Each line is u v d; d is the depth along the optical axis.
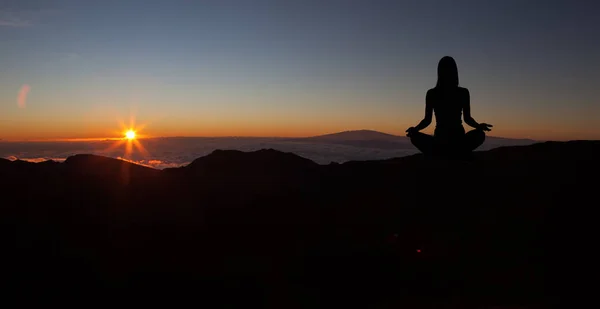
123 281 5.22
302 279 5.41
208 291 5.14
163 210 6.85
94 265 5.40
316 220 6.84
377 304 4.93
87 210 6.56
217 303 4.96
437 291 5.12
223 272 5.50
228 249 6.03
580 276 5.25
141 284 5.20
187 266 5.59
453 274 5.45
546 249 5.87
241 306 4.93
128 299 4.96
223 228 6.50
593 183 7.52
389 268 5.59
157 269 5.47
